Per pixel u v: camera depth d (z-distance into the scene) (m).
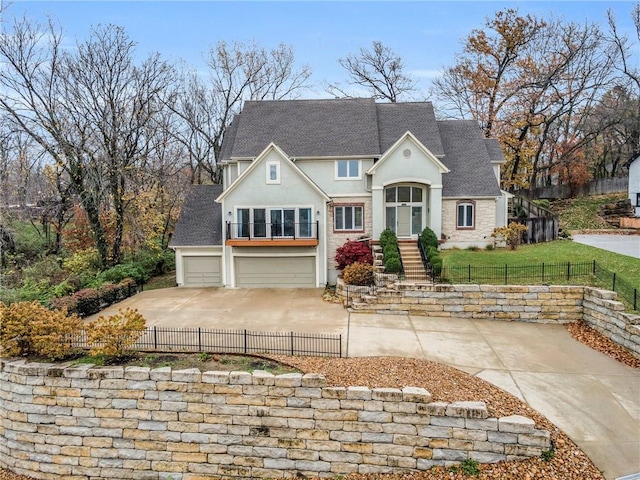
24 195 26.98
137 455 10.31
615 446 8.68
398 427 9.31
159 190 27.59
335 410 9.55
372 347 12.70
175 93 31.95
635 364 11.97
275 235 21.00
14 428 10.84
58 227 27.19
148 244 25.20
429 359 11.96
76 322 11.47
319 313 16.30
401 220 22.12
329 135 22.67
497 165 24.50
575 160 39.41
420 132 23.39
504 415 9.14
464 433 9.01
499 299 15.62
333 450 9.61
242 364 10.76
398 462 9.34
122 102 24.14
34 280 20.66
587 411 9.70
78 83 22.62
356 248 20.06
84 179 22.83
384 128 23.75
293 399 9.71
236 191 20.89
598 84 35.28
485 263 18.38
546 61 34.28
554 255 18.98
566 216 33.28
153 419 10.20
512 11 32.34
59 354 11.05
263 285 21.33
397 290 16.20
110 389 10.30
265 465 9.88
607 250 19.80
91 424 10.42
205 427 10.05
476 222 21.88
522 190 39.56
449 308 15.95
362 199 21.77
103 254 23.53
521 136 34.31
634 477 7.93
